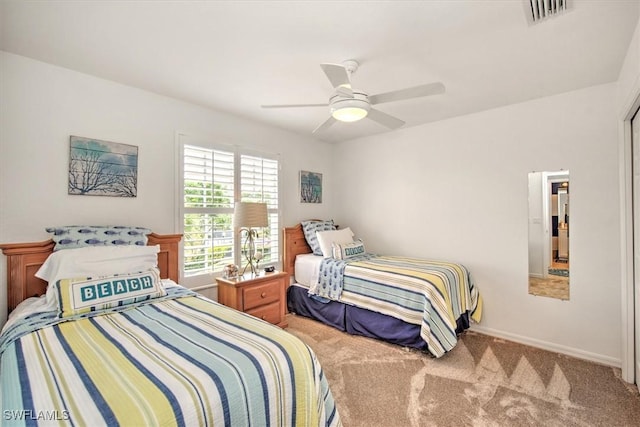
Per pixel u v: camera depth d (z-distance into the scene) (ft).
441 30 5.78
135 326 4.84
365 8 5.14
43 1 4.92
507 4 5.05
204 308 5.81
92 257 6.47
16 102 6.63
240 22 5.54
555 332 9.02
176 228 9.16
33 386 3.20
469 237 10.78
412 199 12.32
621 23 5.54
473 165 10.68
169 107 9.09
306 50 6.49
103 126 7.84
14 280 6.44
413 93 6.40
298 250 12.89
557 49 6.45
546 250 9.24
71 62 7.01
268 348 4.08
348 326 10.20
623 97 7.19
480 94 8.95
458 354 8.68
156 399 2.95
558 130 8.96
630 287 7.29
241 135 10.99
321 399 4.32
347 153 14.62
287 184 12.78
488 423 5.82
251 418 3.41
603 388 7.01
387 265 10.23
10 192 6.56
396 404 6.39
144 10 5.19
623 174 7.42
